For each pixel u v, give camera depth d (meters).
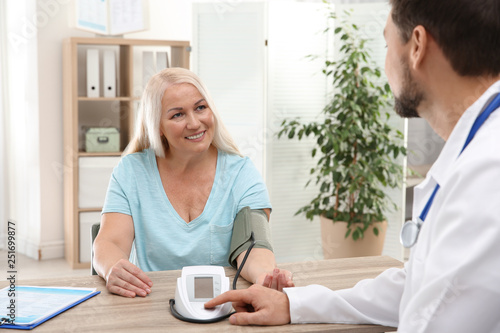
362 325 1.26
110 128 4.09
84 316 1.31
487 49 0.92
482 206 0.83
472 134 0.93
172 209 1.85
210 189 1.89
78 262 4.07
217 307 1.31
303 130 4.00
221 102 4.25
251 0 4.19
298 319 1.26
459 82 0.96
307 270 1.64
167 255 1.83
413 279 0.96
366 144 3.97
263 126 4.12
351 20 4.17
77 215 4.04
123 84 4.32
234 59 4.16
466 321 0.83
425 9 0.96
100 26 4.09
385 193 4.22
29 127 4.26
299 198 4.30
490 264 0.82
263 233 1.74
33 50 4.15
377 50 4.13
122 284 1.47
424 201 1.04
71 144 4.01
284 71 4.14
